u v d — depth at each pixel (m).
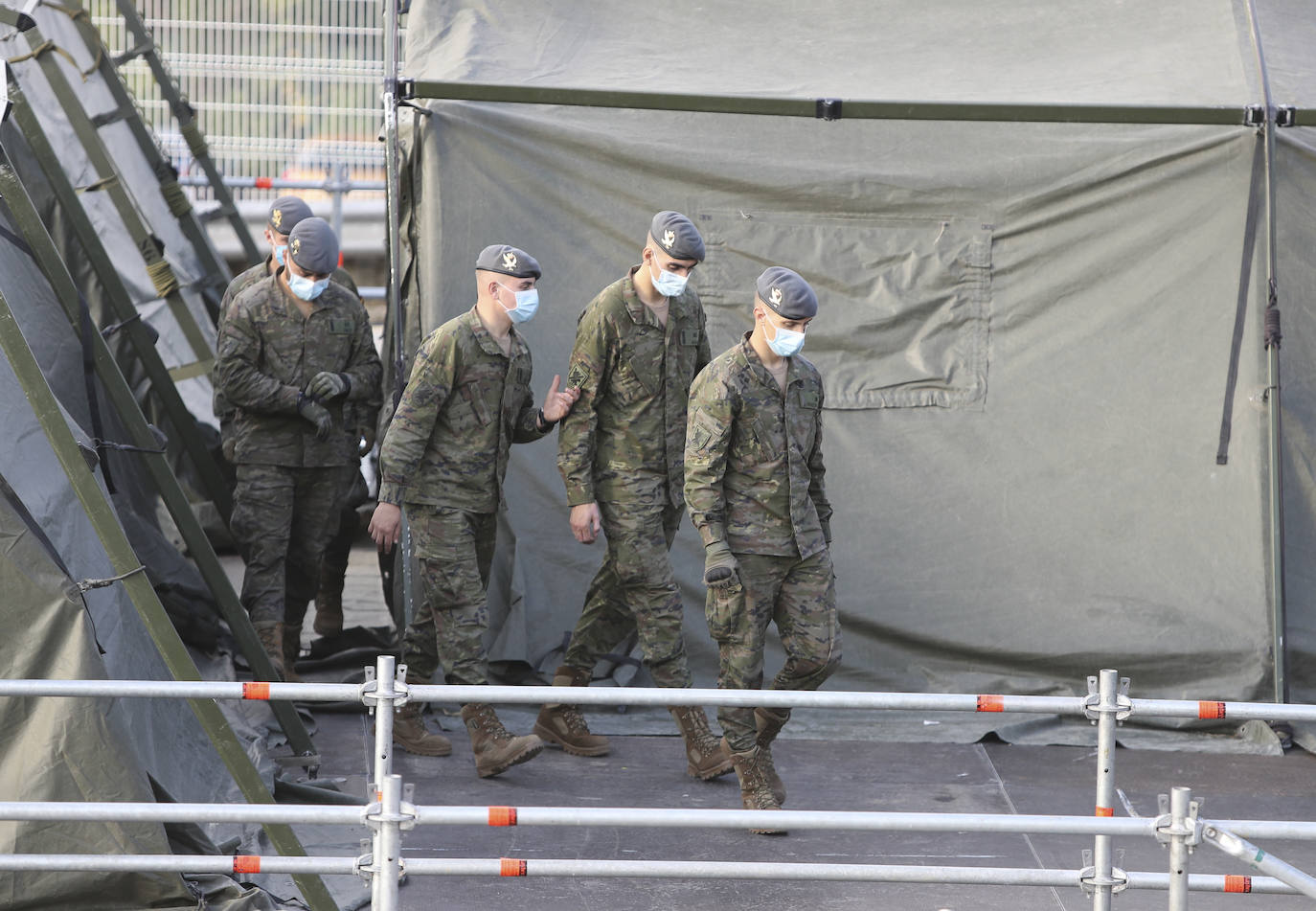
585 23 17.92
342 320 17.25
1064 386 17.23
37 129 15.88
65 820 9.40
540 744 14.80
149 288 22.73
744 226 17.34
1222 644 16.95
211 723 11.32
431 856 12.94
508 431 14.95
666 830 13.75
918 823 9.67
